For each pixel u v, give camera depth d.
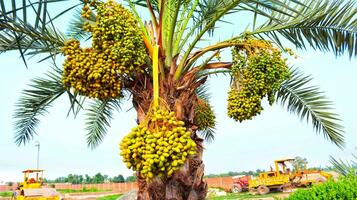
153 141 3.32
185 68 5.39
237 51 5.57
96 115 9.31
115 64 4.46
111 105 9.20
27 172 24.14
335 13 6.19
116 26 4.33
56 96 7.40
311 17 6.28
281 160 24.77
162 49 4.98
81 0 4.68
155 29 5.17
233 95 5.41
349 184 5.11
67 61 4.65
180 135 3.42
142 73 5.11
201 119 6.78
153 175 3.40
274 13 6.56
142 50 4.57
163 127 3.39
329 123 7.77
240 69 5.41
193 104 5.29
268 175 25.03
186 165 4.84
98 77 4.47
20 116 7.77
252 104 5.27
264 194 24.31
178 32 5.82
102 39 4.46
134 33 4.45
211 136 10.07
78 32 8.00
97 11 4.47
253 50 5.47
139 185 4.98
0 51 6.12
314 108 7.85
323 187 5.35
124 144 3.37
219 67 5.78
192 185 4.91
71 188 53.81
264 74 5.17
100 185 53.12
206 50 5.61
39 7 3.65
